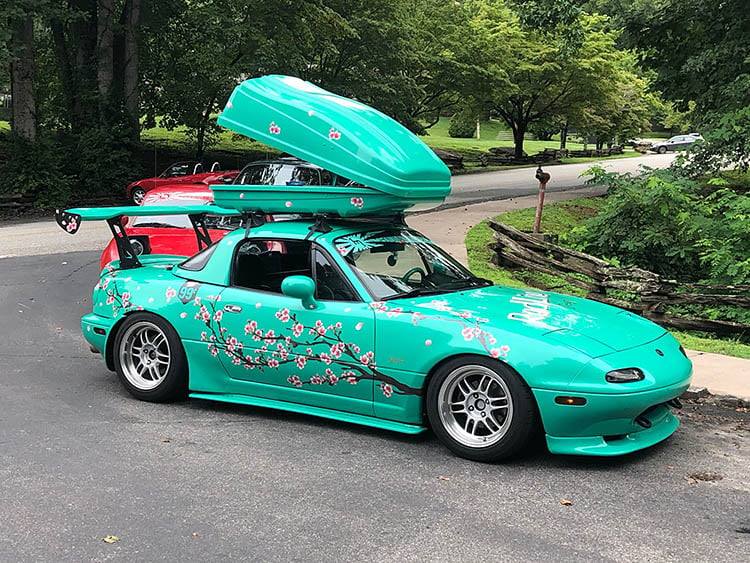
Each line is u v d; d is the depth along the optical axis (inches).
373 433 214.2
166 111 1314.0
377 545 145.9
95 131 1123.3
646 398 179.2
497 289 230.7
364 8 1272.1
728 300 381.1
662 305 397.1
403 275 220.2
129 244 270.7
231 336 226.8
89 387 262.4
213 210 293.3
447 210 813.9
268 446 203.5
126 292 248.7
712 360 291.6
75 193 1077.8
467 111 1825.8
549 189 1091.9
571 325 196.2
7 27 954.1
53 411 234.7
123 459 193.5
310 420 226.8
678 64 954.7
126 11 1190.3
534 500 167.2
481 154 1968.5
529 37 1620.3
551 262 459.2
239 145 1631.4
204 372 235.8
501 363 185.5
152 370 246.4
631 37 972.6
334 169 222.7
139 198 1055.6
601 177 610.2
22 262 562.3
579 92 1704.0
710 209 564.4
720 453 199.0
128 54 1182.3
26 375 277.3
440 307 201.9
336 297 212.7
